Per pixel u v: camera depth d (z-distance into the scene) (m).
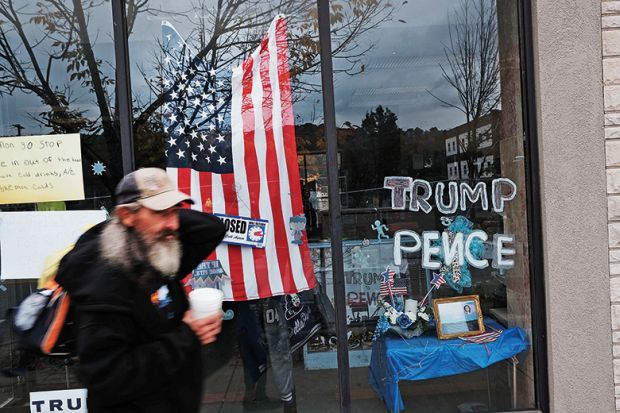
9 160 3.67
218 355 3.80
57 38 3.72
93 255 1.72
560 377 3.44
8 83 3.72
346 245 3.82
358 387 3.79
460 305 3.84
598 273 3.42
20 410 3.62
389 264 3.84
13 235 3.63
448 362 3.76
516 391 3.73
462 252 3.85
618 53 3.38
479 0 3.85
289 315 3.82
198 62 3.75
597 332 3.43
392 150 3.84
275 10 3.79
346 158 3.81
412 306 3.83
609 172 3.41
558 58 3.38
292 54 3.80
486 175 3.85
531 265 3.58
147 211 1.78
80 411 3.64
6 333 3.64
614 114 3.40
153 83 3.73
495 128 3.85
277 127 3.75
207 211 3.68
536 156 3.51
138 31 3.73
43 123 3.70
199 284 3.66
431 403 3.76
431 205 3.86
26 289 3.63
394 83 3.84
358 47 3.83
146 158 3.70
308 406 3.81
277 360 3.82
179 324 1.84
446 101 3.87
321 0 3.70
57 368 3.64
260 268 3.73
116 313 1.61
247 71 3.76
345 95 3.82
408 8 3.85
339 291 3.71
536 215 3.51
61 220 3.66
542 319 3.53
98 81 3.71
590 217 3.41
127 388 1.62
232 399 3.80
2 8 3.71
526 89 3.54
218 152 3.70
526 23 3.50
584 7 3.36
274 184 3.73
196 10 3.77
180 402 1.81
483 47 3.85
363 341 3.81
